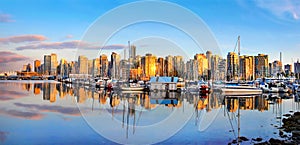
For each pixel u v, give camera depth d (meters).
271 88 60.09
